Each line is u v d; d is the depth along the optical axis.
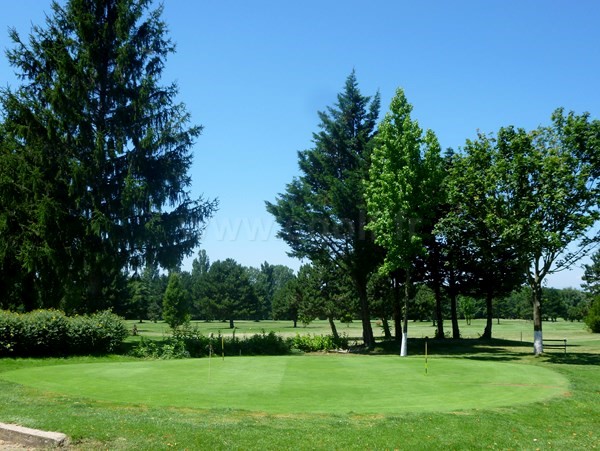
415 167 29.69
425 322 115.31
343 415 9.95
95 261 28.20
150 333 56.81
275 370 16.95
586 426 10.22
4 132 28.20
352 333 66.00
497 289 42.97
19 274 29.52
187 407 10.61
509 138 29.31
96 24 29.81
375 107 38.66
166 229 30.11
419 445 8.17
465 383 14.61
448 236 31.08
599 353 30.92
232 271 91.50
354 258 35.88
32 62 29.23
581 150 27.67
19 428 8.22
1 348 21.52
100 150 28.09
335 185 34.66
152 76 30.66
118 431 8.29
